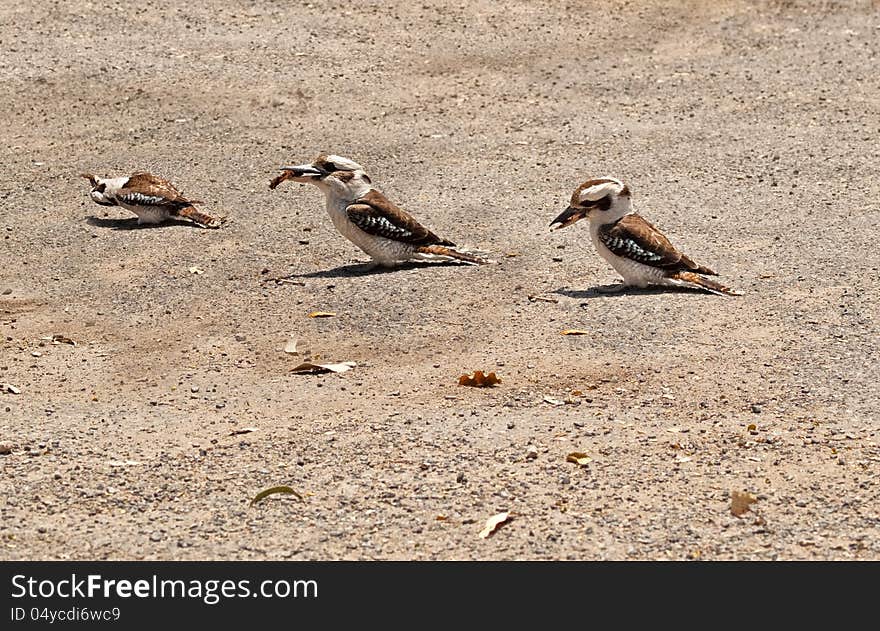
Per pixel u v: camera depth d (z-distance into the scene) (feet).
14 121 75.61
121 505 31.53
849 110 75.82
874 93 78.64
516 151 70.54
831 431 35.45
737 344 42.27
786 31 90.94
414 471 33.27
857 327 43.42
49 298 49.85
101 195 59.82
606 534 29.60
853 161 66.69
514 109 78.13
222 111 77.36
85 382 40.96
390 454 34.40
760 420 36.37
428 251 51.65
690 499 31.32
